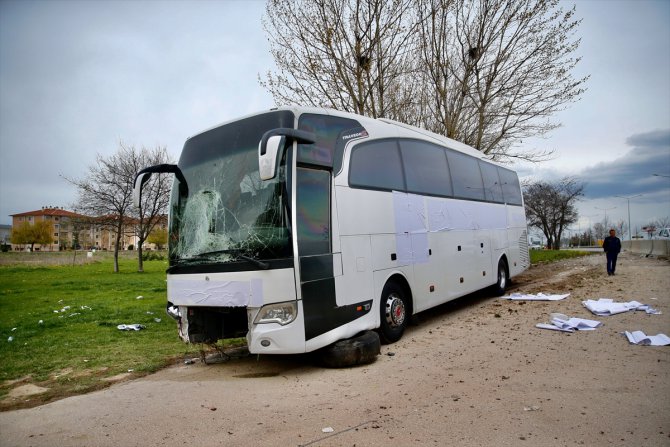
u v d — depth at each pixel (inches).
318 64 689.6
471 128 856.3
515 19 725.3
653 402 184.9
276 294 238.4
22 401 238.2
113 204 1286.9
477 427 168.9
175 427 187.3
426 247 370.0
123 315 494.0
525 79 751.1
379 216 315.0
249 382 250.2
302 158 259.0
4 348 352.2
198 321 275.0
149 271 1349.7
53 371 291.7
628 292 473.7
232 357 315.0
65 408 221.8
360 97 697.6
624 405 183.2
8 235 5275.6
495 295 521.0
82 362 309.4
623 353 256.4
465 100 810.8
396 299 325.4
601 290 503.2
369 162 315.9
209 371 281.1
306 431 174.7
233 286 244.2
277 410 201.0
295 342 241.0
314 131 273.0
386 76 716.7
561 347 276.4
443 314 439.5
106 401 229.1
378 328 310.0
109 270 1402.6
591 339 291.1
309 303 249.6
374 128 331.9
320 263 259.4
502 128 813.9
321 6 673.6
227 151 272.7
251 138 266.1
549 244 2763.3
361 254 291.6
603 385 207.0
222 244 254.2
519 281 687.1
